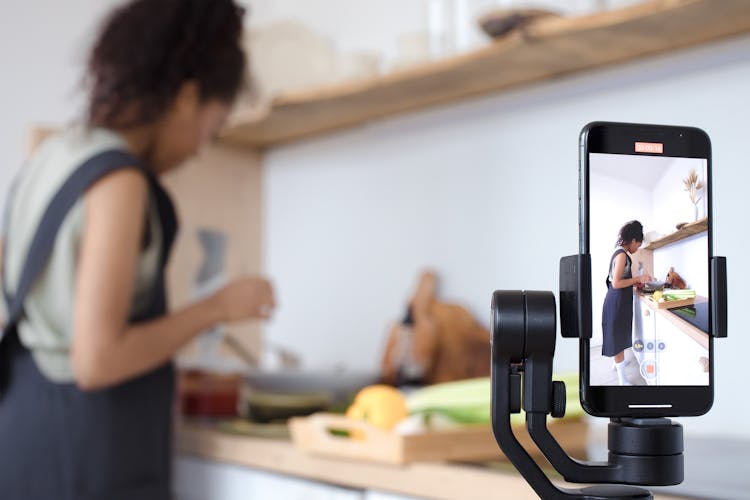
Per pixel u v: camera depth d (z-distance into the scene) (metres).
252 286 1.44
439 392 1.24
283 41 1.84
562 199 1.58
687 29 1.27
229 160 2.17
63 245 1.25
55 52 2.51
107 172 1.25
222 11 1.45
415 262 1.88
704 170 0.57
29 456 1.29
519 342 0.52
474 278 1.75
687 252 0.56
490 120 1.72
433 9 1.55
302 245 2.16
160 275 1.44
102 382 1.25
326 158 2.10
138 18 1.39
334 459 1.21
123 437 1.34
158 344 1.31
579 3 1.33
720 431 1.34
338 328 2.07
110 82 1.37
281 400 1.56
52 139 1.38
